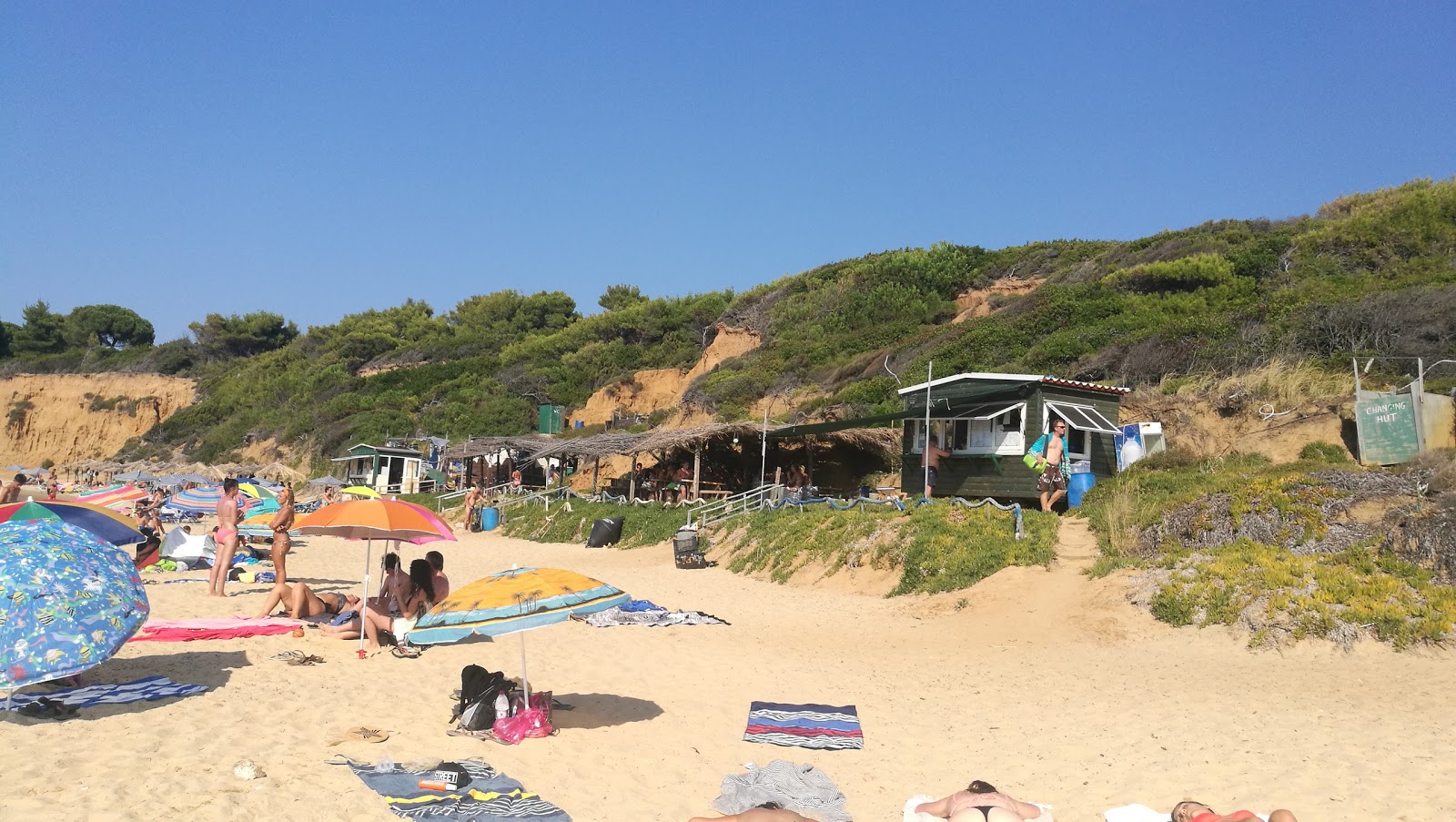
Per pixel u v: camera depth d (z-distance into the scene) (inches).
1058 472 740.7
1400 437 690.2
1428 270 1116.5
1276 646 439.8
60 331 3659.0
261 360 3112.7
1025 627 523.8
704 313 2330.2
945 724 362.3
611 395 2010.3
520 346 2564.0
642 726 349.7
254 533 844.0
